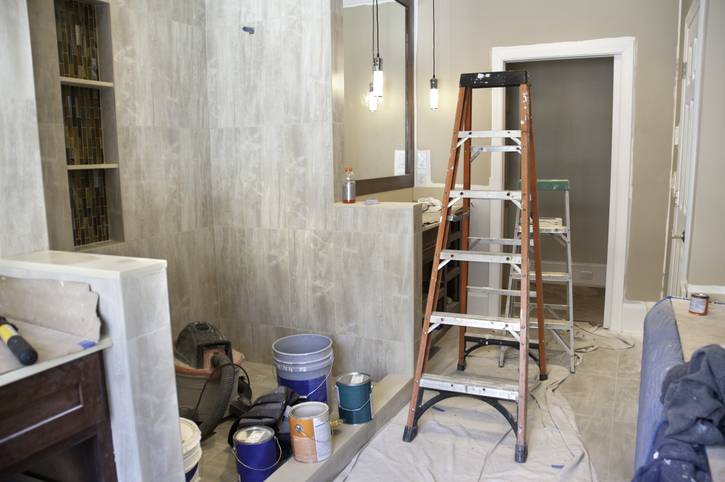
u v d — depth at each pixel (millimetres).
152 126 3068
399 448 2641
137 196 2992
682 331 2027
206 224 3553
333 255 3318
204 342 2758
